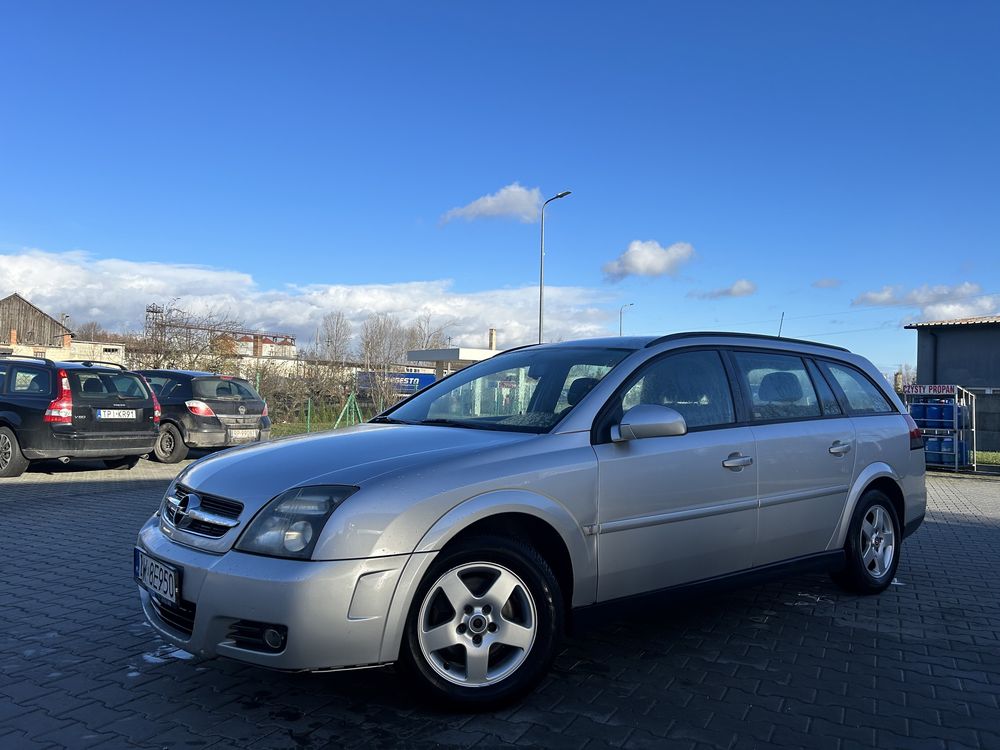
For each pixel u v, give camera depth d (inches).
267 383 932.0
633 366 167.0
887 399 230.2
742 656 165.8
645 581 156.1
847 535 204.2
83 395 437.1
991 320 1064.8
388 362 1223.5
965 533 321.4
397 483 128.2
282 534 123.2
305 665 119.1
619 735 126.9
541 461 142.8
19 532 285.4
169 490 151.4
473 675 132.0
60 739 123.3
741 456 174.1
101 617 185.6
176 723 129.1
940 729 132.0
